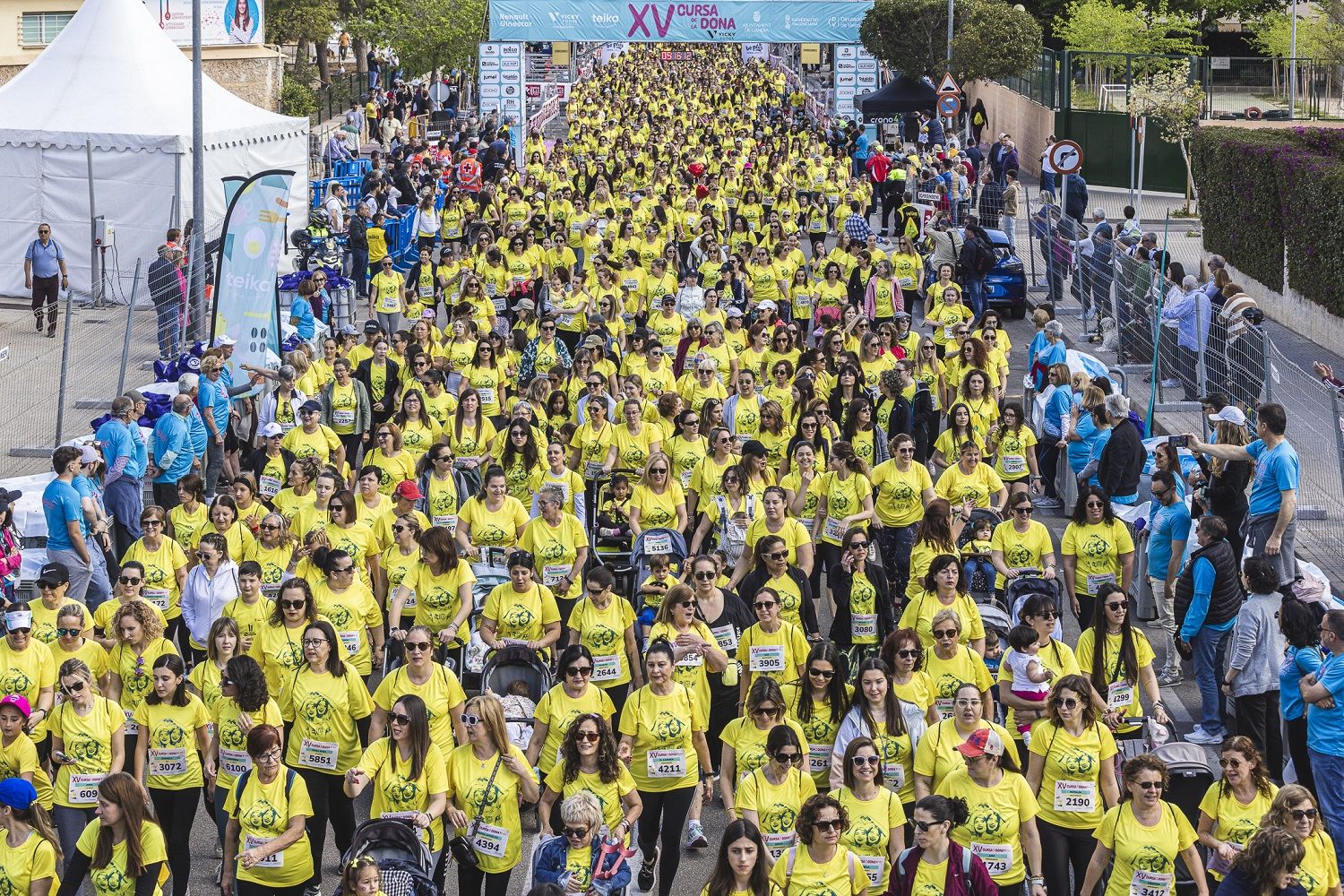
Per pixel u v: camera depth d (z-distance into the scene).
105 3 58.09
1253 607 22.47
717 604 22.12
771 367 33.41
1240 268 57.50
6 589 26.34
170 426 32.09
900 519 27.84
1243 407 34.81
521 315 38.75
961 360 36.12
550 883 16.58
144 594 24.55
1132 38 92.94
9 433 38.69
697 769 19.84
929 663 20.58
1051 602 20.78
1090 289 50.88
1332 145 56.50
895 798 17.50
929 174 68.19
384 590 24.97
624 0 95.50
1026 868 17.95
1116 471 30.81
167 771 19.55
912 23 88.31
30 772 19.83
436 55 113.19
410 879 16.81
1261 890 16.02
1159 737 20.61
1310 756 20.39
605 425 30.56
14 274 55.16
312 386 35.88
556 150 80.25
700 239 54.31
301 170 62.72
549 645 22.61
